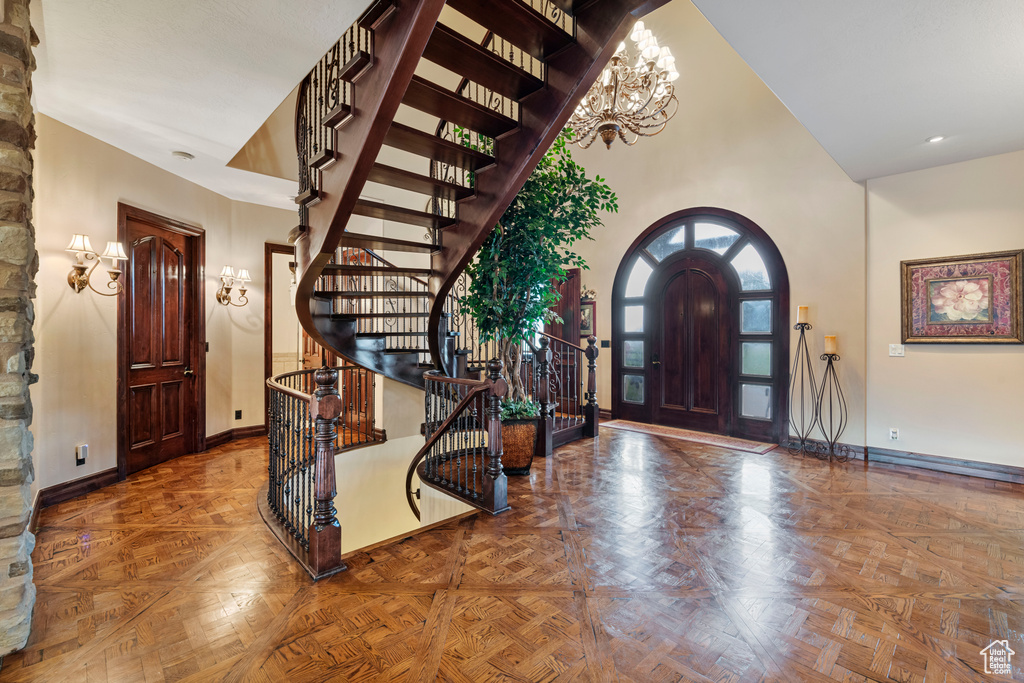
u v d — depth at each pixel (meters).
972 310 3.76
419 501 4.12
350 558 2.41
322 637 1.78
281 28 2.19
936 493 3.37
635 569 2.29
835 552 2.46
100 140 3.46
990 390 3.72
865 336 4.29
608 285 6.17
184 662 1.65
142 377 3.99
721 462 4.18
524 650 1.70
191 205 4.46
